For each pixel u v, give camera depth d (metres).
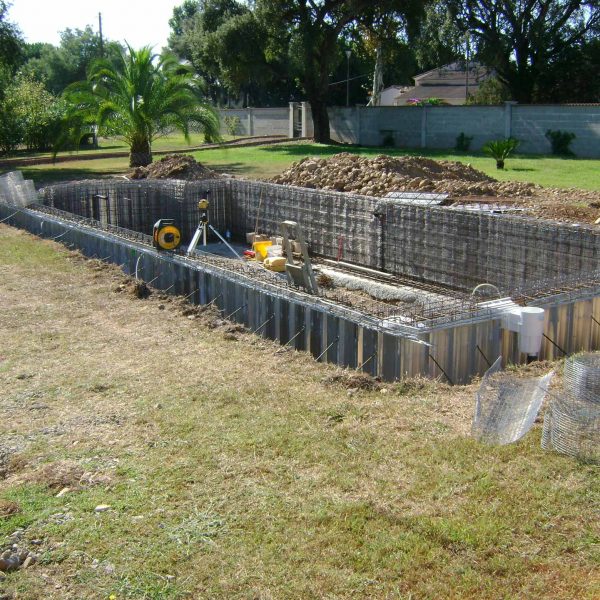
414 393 8.52
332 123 45.78
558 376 8.81
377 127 42.94
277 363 9.96
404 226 17.48
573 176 25.48
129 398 8.66
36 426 7.86
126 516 5.94
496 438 6.93
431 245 16.92
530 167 28.88
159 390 8.89
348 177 21.86
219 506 6.05
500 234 15.36
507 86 46.22
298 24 41.12
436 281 16.95
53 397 8.74
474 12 42.47
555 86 45.47
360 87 64.00
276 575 5.15
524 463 6.44
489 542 5.38
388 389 8.68
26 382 9.28
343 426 7.52
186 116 33.41
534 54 43.81
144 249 15.48
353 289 17.39
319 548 5.43
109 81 32.72
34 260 16.95
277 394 8.62
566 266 14.11
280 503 6.05
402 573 5.12
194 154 38.66
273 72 44.00
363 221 18.55
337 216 19.30
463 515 5.72
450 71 65.06
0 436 7.62
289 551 5.41
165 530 5.72
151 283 15.12
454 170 22.98
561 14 42.25
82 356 10.35
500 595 4.87
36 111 45.03
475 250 15.95
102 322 12.18
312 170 23.23
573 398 7.16
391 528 5.62
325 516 5.80
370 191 20.58
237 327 11.73
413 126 41.22
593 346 11.24
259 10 40.72
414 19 40.56
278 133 54.81
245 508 6.00
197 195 22.89
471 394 8.45
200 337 11.32
